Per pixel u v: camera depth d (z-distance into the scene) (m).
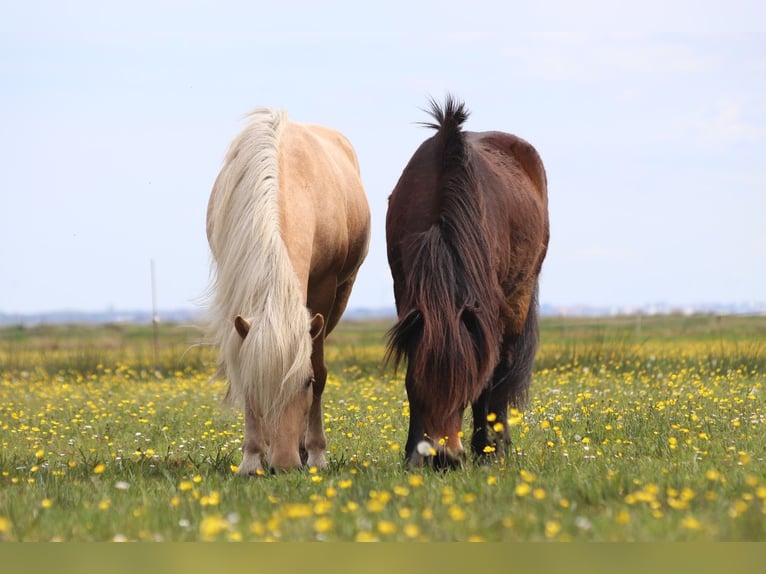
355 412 14.98
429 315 9.10
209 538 6.61
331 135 14.09
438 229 9.71
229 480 9.38
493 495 8.02
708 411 13.30
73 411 16.50
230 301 9.98
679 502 7.25
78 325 74.00
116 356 30.55
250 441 10.38
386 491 8.16
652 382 18.41
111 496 8.78
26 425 14.61
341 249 12.29
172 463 11.42
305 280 10.88
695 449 10.19
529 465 9.86
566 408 14.12
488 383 10.73
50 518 7.63
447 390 8.95
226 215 10.62
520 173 12.08
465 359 9.00
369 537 6.36
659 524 6.78
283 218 10.48
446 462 9.06
